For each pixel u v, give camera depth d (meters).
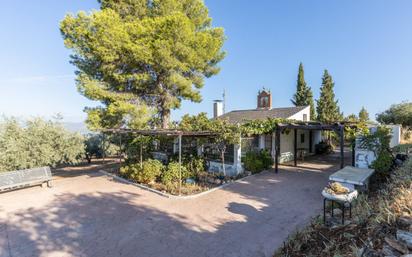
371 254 2.79
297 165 14.80
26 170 10.07
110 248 5.04
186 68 13.38
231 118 20.48
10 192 9.54
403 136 20.95
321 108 32.84
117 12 13.95
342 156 10.45
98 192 9.42
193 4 14.73
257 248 4.86
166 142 15.45
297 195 8.38
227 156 12.48
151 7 14.37
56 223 6.39
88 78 12.94
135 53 11.86
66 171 14.84
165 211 7.12
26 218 6.77
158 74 13.82
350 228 3.94
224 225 6.02
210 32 15.29
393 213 3.46
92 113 13.20
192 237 5.42
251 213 6.78
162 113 15.03
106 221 6.46
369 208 4.38
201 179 11.03
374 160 8.89
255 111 21.31
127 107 12.27
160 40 11.96
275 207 7.21
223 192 8.98
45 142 12.27
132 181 11.05
